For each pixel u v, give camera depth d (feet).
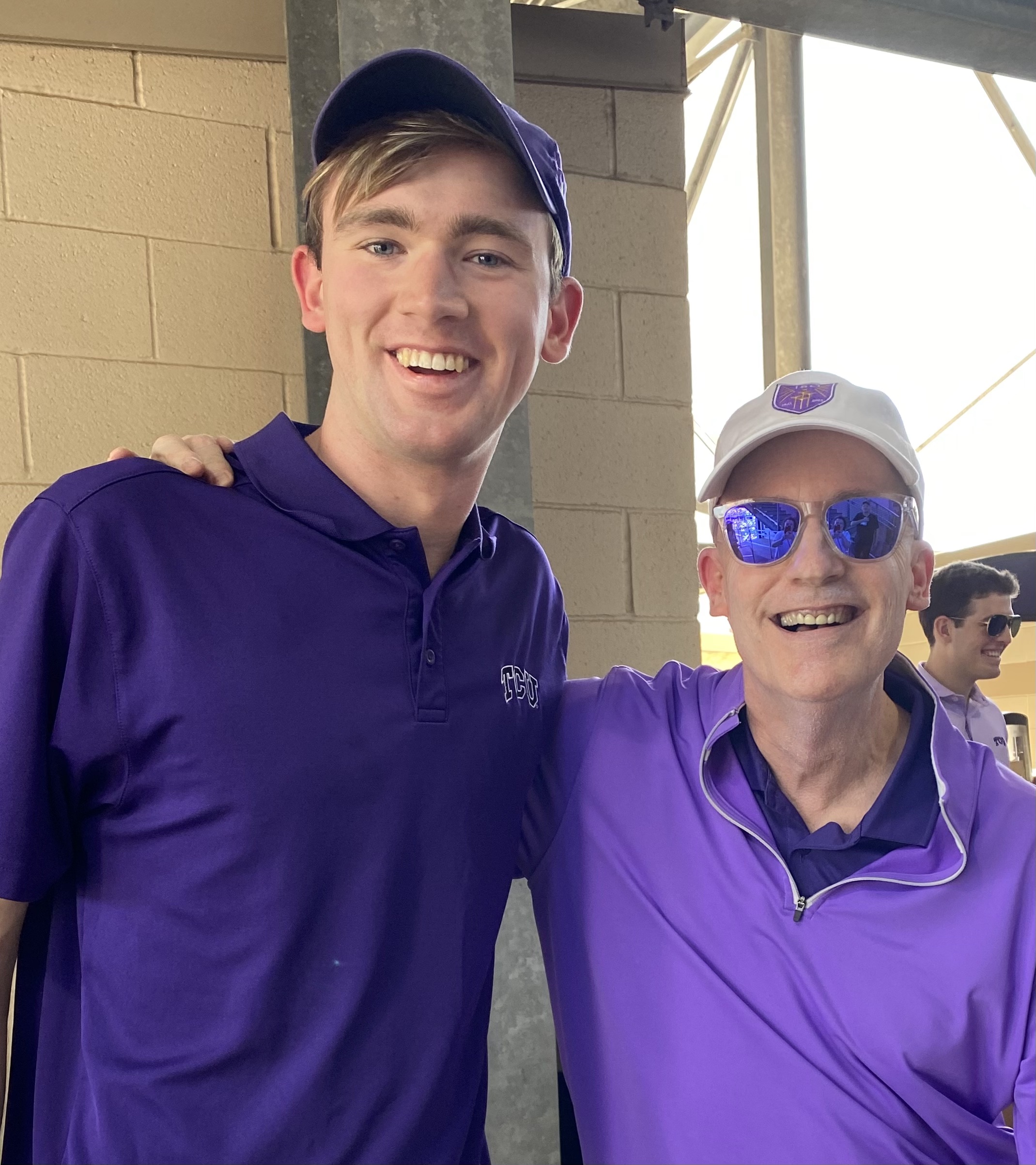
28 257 6.58
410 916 3.20
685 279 8.39
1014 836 3.57
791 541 3.68
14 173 6.56
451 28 6.13
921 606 3.99
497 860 3.49
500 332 3.40
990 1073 3.42
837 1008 3.44
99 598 2.97
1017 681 19.11
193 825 3.04
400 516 3.59
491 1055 6.31
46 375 6.61
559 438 8.00
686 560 8.36
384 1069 3.09
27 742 2.91
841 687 3.60
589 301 8.10
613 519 8.14
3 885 2.92
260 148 7.02
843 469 3.76
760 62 12.78
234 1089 2.97
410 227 3.33
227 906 3.02
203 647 3.05
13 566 3.01
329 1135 2.99
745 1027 3.47
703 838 3.76
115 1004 3.04
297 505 3.33
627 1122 3.57
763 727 3.83
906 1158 3.27
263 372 7.04
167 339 6.85
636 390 8.23
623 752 3.99
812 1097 3.35
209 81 6.92
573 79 8.00
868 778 3.78
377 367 3.39
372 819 3.14
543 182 3.61
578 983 3.79
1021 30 8.19
